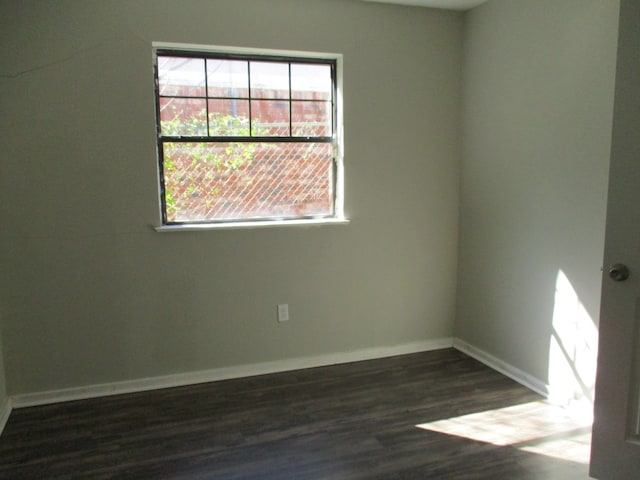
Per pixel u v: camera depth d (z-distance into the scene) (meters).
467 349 3.68
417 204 3.58
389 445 2.42
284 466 2.25
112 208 2.91
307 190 3.36
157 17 2.85
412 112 3.48
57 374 2.94
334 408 2.81
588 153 2.57
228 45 2.99
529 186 2.98
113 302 2.99
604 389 2.09
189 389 3.09
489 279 3.40
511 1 3.05
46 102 2.74
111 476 2.19
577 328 2.69
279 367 3.37
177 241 3.06
